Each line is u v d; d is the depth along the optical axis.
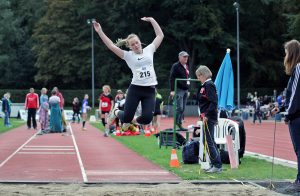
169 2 78.94
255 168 17.31
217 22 79.06
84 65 86.81
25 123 53.00
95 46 86.62
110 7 85.50
